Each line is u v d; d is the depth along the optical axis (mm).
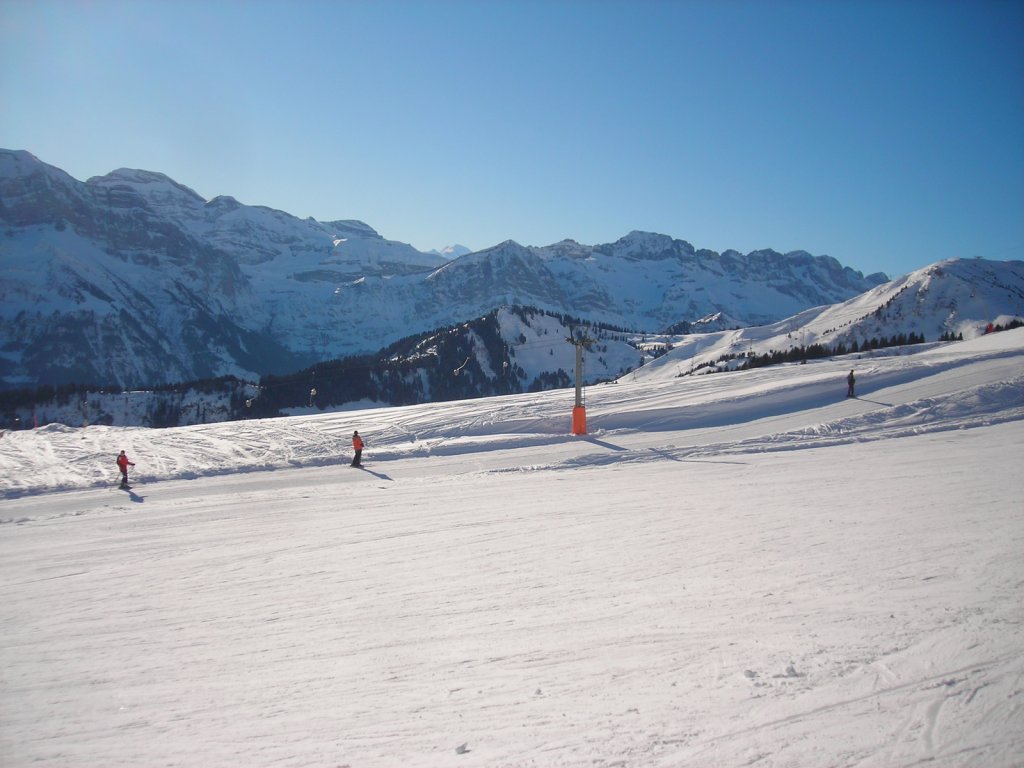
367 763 6441
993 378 38312
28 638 10742
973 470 20938
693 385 48281
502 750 6469
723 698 7145
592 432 36812
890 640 8211
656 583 11531
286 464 31547
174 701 8180
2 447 38375
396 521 19172
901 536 13258
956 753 5875
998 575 10352
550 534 16281
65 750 7133
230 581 13711
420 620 10547
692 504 18906
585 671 8141
